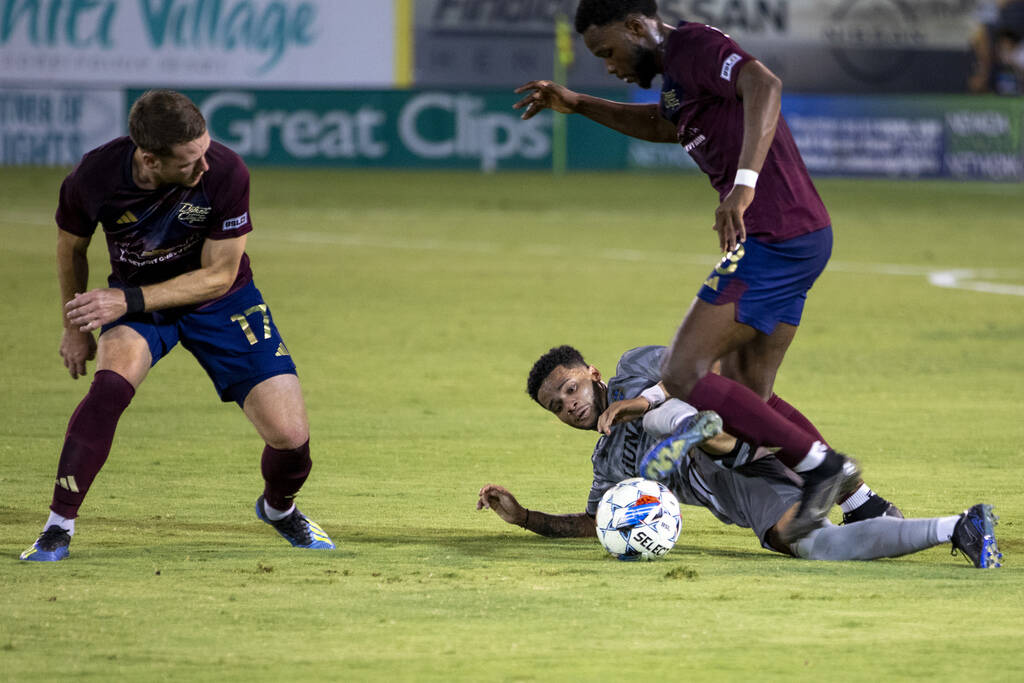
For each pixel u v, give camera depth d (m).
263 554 19.05
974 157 139.38
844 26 148.12
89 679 13.30
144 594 16.59
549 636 14.88
